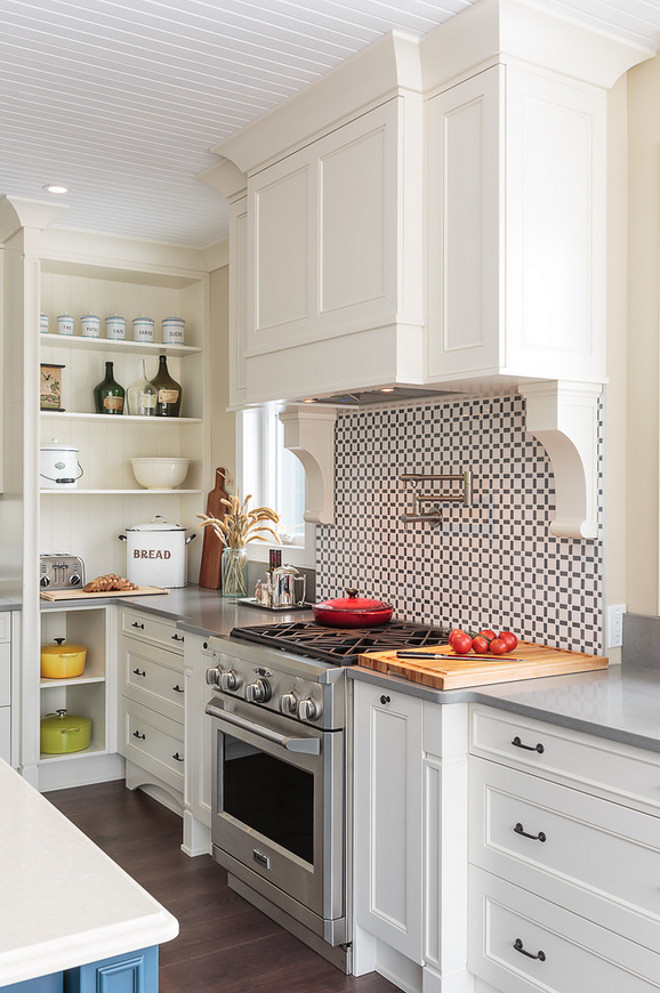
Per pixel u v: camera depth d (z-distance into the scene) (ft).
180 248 14.89
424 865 7.66
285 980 8.35
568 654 8.48
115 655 13.76
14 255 13.23
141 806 12.83
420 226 8.36
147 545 14.70
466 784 7.61
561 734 6.68
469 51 7.79
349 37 7.97
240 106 9.41
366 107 8.61
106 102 9.29
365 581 11.54
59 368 14.47
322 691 8.45
